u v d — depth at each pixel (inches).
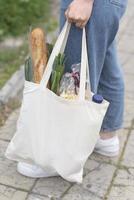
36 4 197.2
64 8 98.8
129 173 111.2
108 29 98.3
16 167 110.7
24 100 97.7
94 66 99.5
